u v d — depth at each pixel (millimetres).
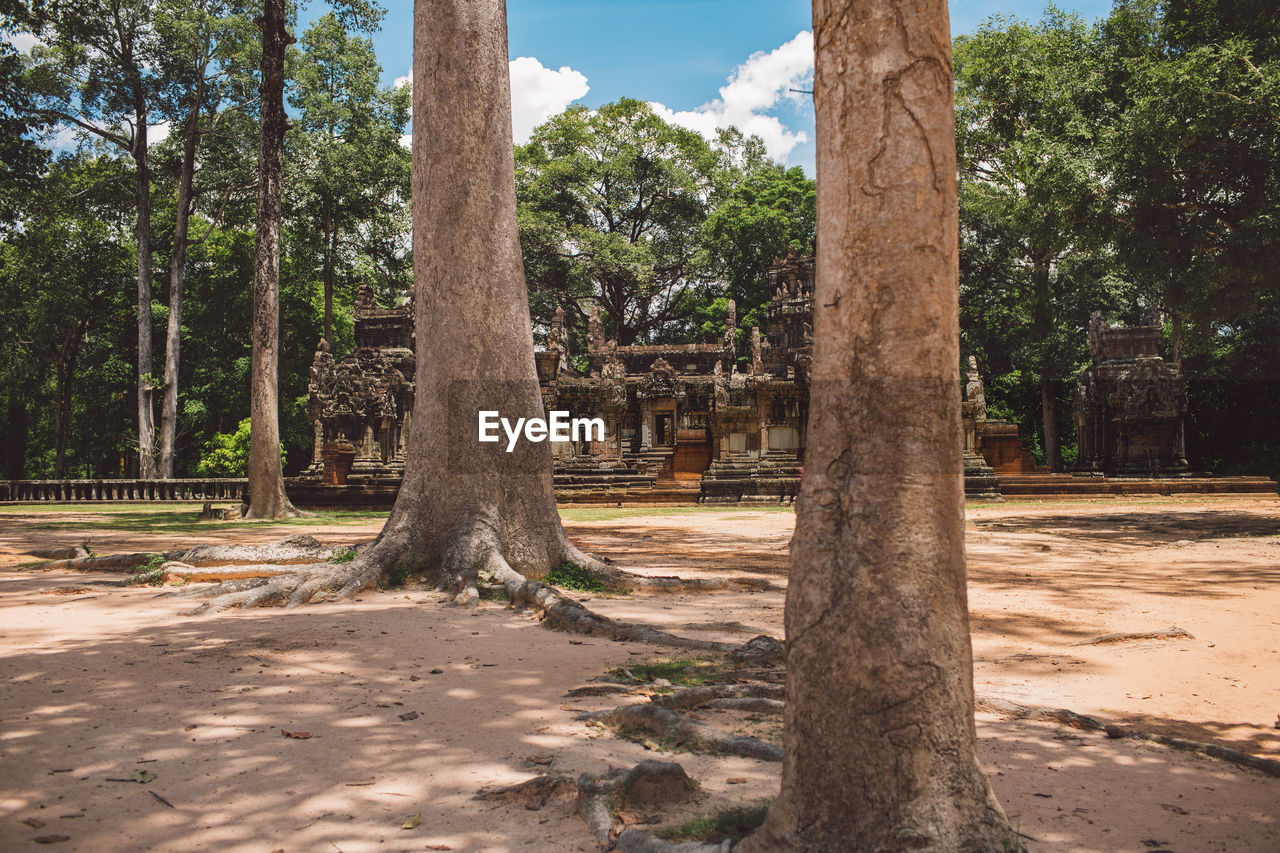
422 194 10938
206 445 52562
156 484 41000
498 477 10359
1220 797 3773
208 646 6699
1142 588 10492
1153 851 3164
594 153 65188
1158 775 4051
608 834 3184
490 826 3355
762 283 61625
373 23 28297
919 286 2867
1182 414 37094
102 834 3225
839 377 2934
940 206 2922
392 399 37062
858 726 2699
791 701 2859
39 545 16312
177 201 48938
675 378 46500
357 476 34375
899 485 2801
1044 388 45594
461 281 10625
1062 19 28297
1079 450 41531
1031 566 12953
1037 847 3184
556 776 3744
